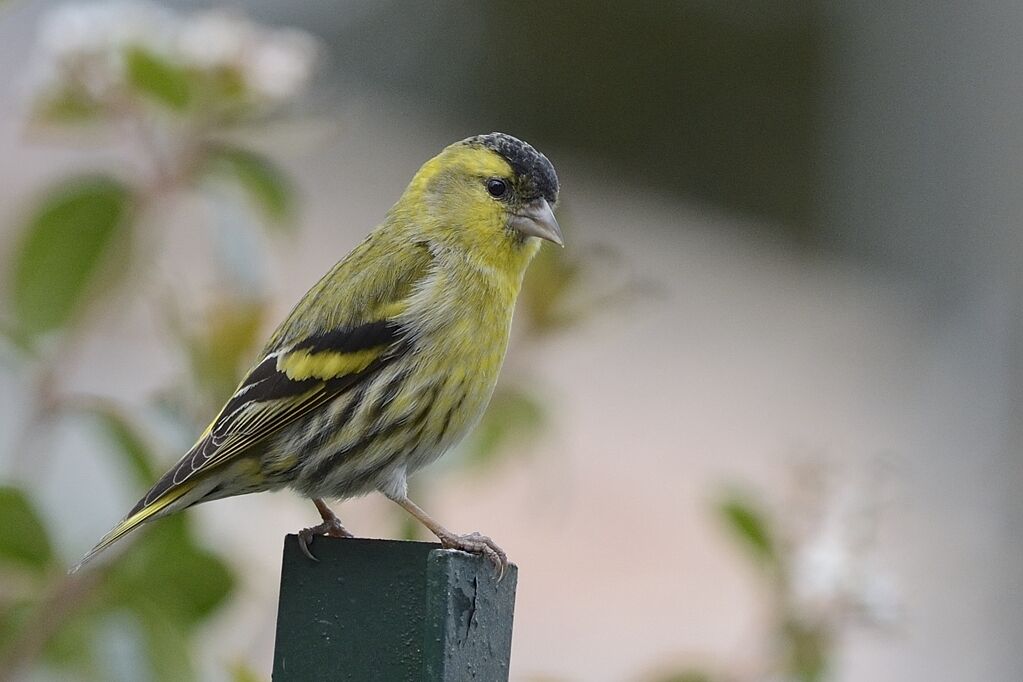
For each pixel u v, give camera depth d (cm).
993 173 2658
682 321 2367
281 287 1078
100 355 1090
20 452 877
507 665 695
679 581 1562
